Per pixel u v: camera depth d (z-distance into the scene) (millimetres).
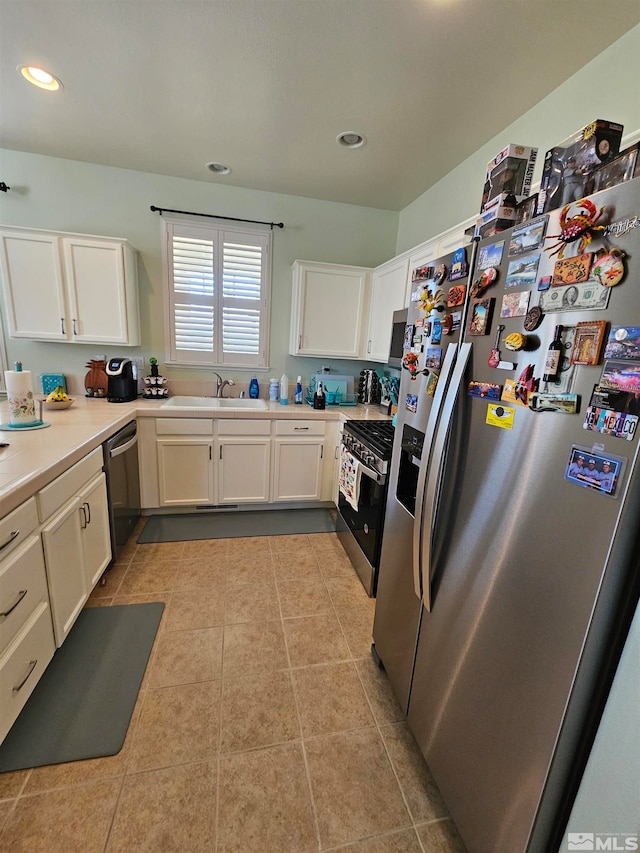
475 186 2318
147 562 2314
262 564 2355
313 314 3076
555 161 907
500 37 1480
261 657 1654
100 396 2943
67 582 1525
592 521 674
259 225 3080
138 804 1106
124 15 1466
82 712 1367
